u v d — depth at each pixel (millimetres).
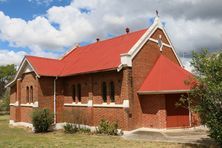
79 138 20547
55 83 27922
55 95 27797
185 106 19781
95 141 18844
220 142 13453
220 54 13406
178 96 21469
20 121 30453
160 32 25797
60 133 24125
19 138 21406
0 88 66438
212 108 13344
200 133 19750
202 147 15609
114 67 21594
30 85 28531
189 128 21500
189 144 16469
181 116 21469
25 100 29578
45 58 30562
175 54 27516
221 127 12898
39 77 26656
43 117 25438
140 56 22984
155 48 24828
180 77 21281
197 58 13805
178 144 16688
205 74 13492
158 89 21188
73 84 27156
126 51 23344
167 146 16312
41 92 26891
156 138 18859
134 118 21797
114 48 26000
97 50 28703
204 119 13617
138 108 22312
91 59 26938
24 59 29188
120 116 21688
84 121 25016
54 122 27141
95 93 24234
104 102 23438
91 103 24297
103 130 22344
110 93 23000
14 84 32844
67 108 27672
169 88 20797
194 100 14508
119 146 16828
